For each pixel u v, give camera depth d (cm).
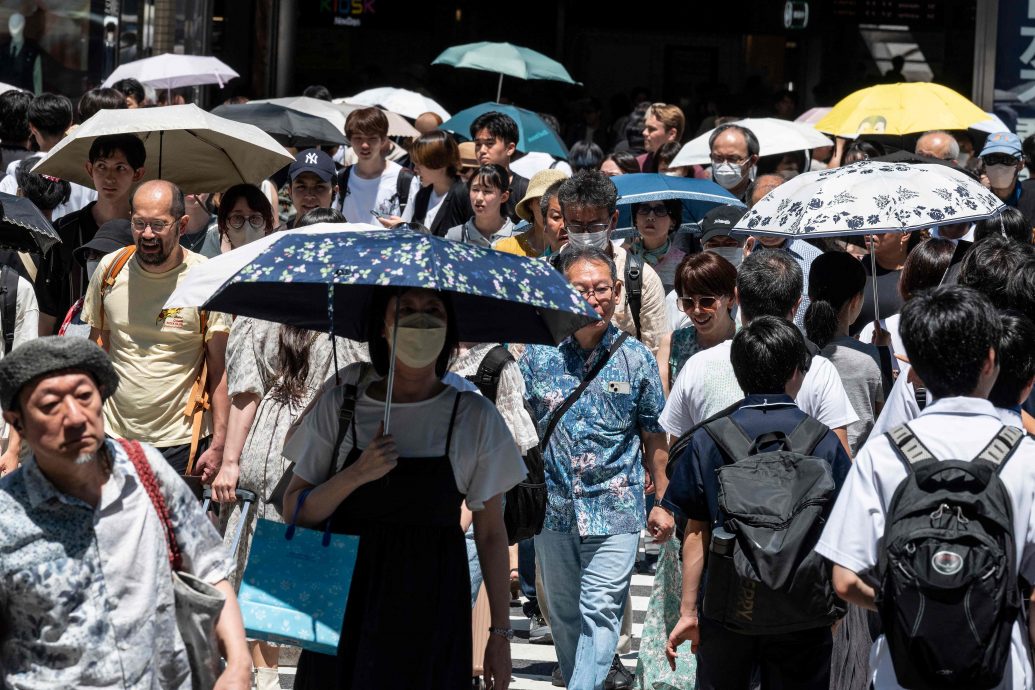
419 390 1095
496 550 1139
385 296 1077
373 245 1002
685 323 1997
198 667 924
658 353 1758
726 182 2581
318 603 1051
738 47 6856
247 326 1514
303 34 6700
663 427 1474
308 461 1105
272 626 1045
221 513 1641
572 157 3488
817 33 6625
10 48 3506
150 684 884
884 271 2078
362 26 6612
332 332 1067
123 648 870
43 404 847
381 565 1077
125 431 1645
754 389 1240
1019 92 4366
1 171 2423
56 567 855
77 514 866
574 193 1798
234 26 5638
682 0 6788
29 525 855
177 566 930
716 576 1173
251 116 3262
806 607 1137
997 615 927
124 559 877
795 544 1124
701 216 2442
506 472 1105
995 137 2852
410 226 1413
